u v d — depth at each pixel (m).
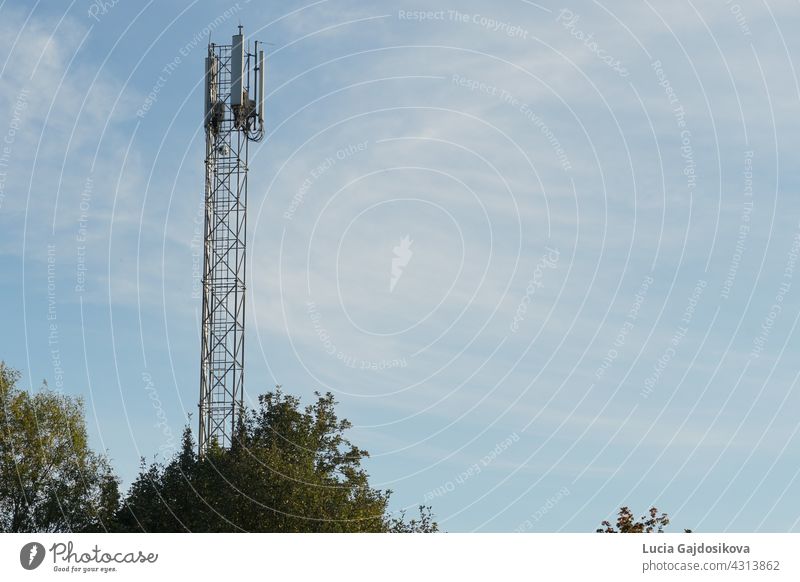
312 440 50.22
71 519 53.56
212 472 46.81
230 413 48.53
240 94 50.59
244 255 49.59
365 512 46.53
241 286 49.31
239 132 50.69
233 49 51.38
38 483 54.62
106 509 53.81
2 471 54.88
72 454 56.09
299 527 45.38
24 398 57.53
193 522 46.12
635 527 38.88
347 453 51.12
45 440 56.03
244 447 47.41
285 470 46.88
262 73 51.53
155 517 46.50
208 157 50.41
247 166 50.38
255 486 45.97
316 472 48.94
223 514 45.44
